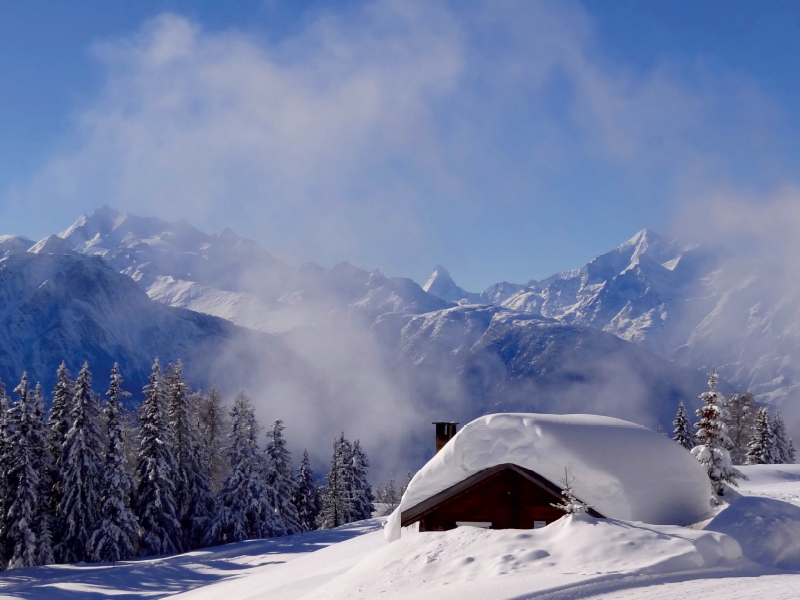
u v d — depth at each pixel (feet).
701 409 82.43
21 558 136.46
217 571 120.78
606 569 37.19
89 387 152.56
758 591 32.32
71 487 147.64
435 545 47.37
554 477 55.77
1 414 148.25
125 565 133.90
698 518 55.31
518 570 39.40
